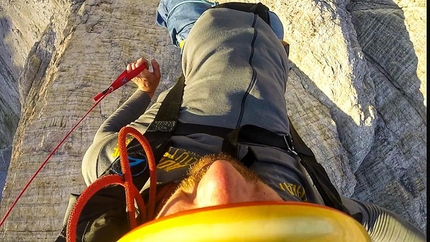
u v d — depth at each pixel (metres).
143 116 0.69
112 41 1.30
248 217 0.34
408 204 1.12
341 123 1.14
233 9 0.74
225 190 0.40
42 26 1.86
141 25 1.33
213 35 0.68
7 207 1.13
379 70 1.21
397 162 1.14
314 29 1.19
